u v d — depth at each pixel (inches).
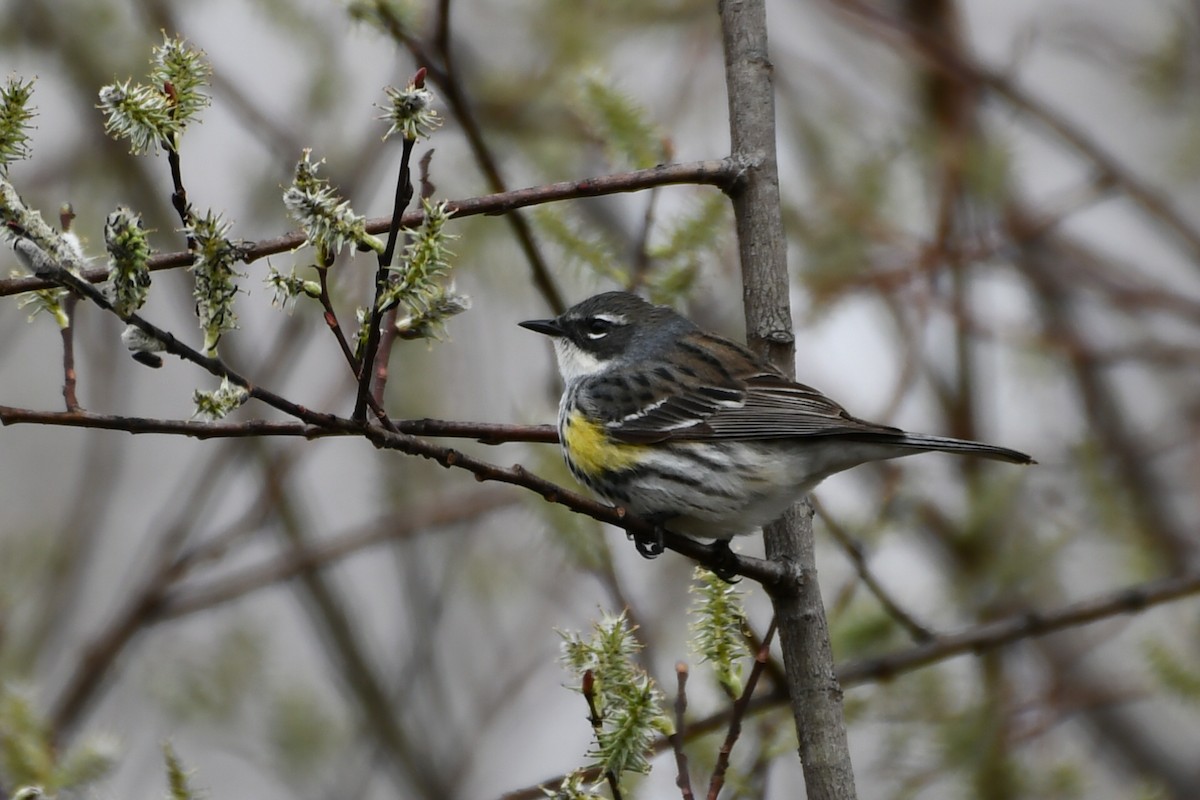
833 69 613.0
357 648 538.0
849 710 430.3
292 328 527.5
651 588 525.0
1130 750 562.6
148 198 549.6
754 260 313.3
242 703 532.7
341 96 529.3
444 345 574.2
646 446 377.1
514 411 473.7
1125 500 553.0
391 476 578.9
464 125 370.6
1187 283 643.5
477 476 278.5
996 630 401.4
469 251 514.3
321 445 704.4
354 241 241.4
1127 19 635.5
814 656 302.2
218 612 611.2
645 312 410.3
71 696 471.5
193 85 242.5
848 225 531.8
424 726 549.3
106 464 553.9
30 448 697.0
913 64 581.9
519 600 581.6
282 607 642.2
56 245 237.5
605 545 389.4
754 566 304.2
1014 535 508.1
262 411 534.6
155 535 621.6
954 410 549.6
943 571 505.7
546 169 501.0
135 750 542.9
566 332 410.9
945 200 532.7
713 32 562.6
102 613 663.1
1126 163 626.2
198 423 258.7
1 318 605.3
